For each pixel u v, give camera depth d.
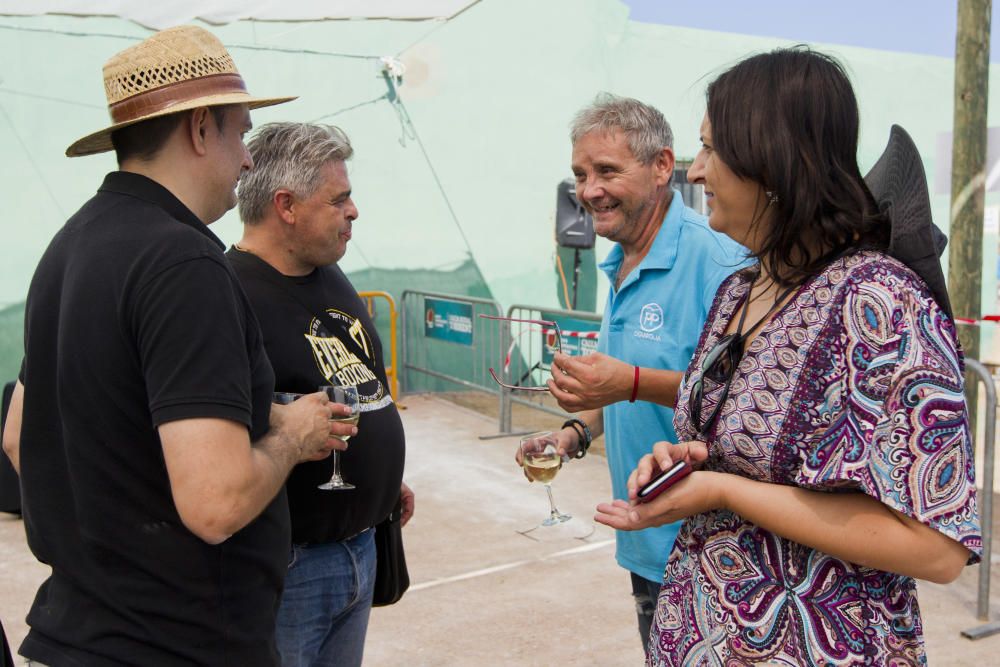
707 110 1.55
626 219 2.67
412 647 3.89
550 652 3.84
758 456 1.50
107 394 1.64
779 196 1.43
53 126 8.01
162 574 1.68
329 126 2.41
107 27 8.07
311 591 2.32
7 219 7.94
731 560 1.54
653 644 1.71
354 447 2.34
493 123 9.32
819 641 1.46
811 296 1.46
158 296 1.59
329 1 5.81
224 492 1.55
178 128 1.78
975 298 5.66
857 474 1.36
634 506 1.55
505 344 7.79
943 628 3.97
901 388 1.33
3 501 5.42
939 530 1.31
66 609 1.73
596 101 2.75
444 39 9.03
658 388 2.28
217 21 5.89
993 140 5.60
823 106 1.41
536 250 9.64
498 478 6.43
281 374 2.25
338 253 2.36
